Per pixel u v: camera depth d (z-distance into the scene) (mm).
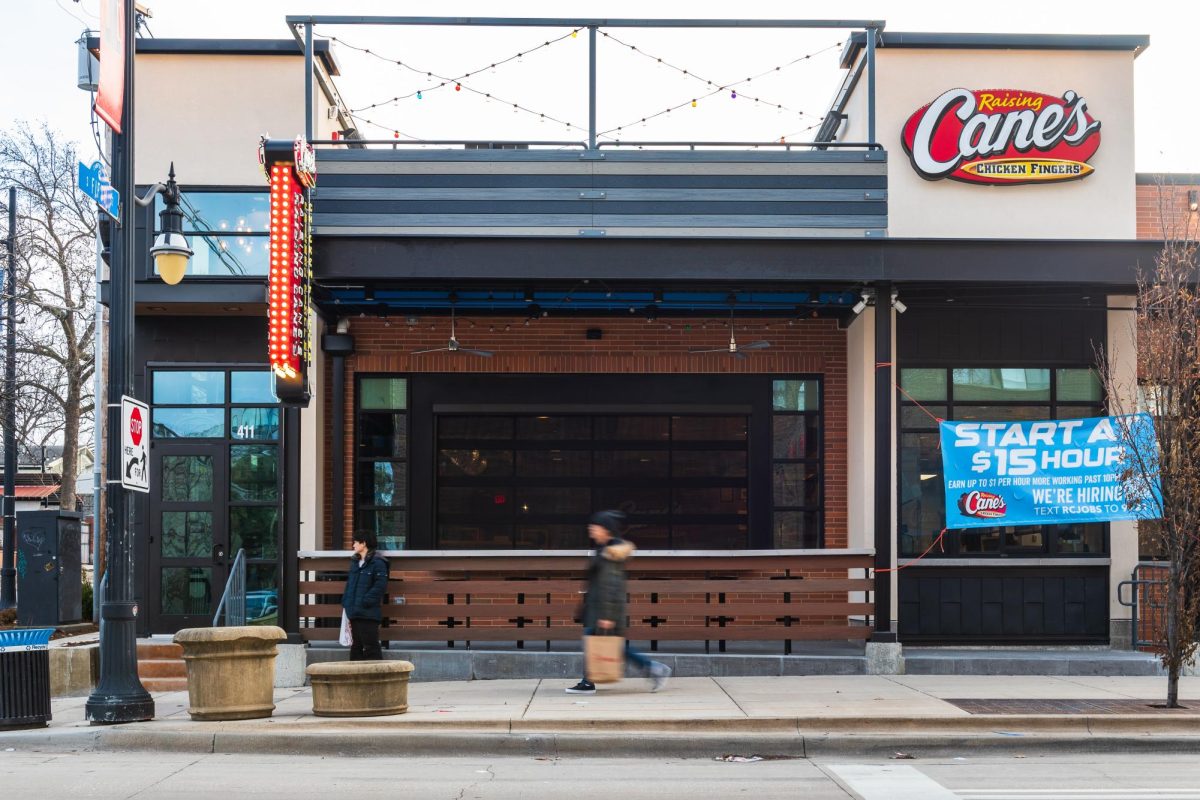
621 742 9516
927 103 14453
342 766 9070
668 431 15688
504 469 15609
